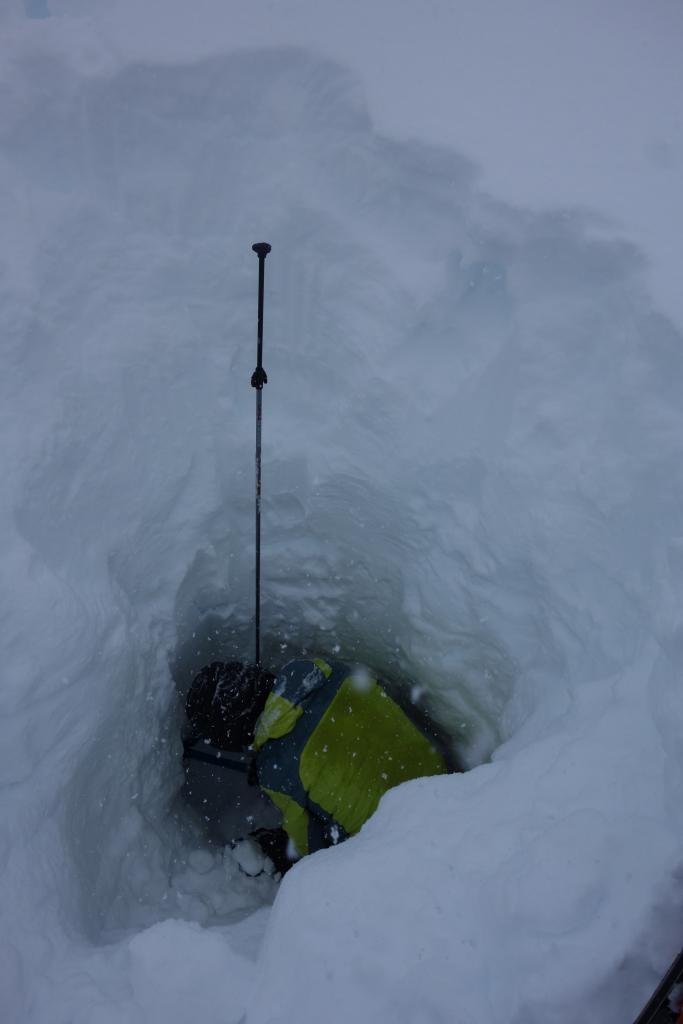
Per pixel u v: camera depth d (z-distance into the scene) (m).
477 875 1.58
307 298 2.69
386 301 2.54
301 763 2.58
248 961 1.67
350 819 2.56
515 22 2.82
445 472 2.58
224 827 3.31
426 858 1.66
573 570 2.20
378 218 2.58
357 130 2.57
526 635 2.48
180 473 2.73
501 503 2.37
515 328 2.36
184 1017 1.60
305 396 2.83
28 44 2.56
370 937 1.56
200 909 2.59
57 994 1.74
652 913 1.40
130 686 2.49
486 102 2.56
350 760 2.61
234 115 2.62
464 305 2.52
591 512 2.16
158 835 2.76
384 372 2.57
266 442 2.82
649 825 1.52
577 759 1.72
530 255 2.31
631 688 1.82
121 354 2.53
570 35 2.79
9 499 2.16
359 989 1.51
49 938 1.86
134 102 2.57
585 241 2.24
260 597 3.36
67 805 2.15
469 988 1.45
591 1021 1.37
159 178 2.62
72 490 2.37
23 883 1.91
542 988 1.39
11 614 2.05
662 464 2.02
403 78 2.59
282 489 2.94
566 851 1.51
